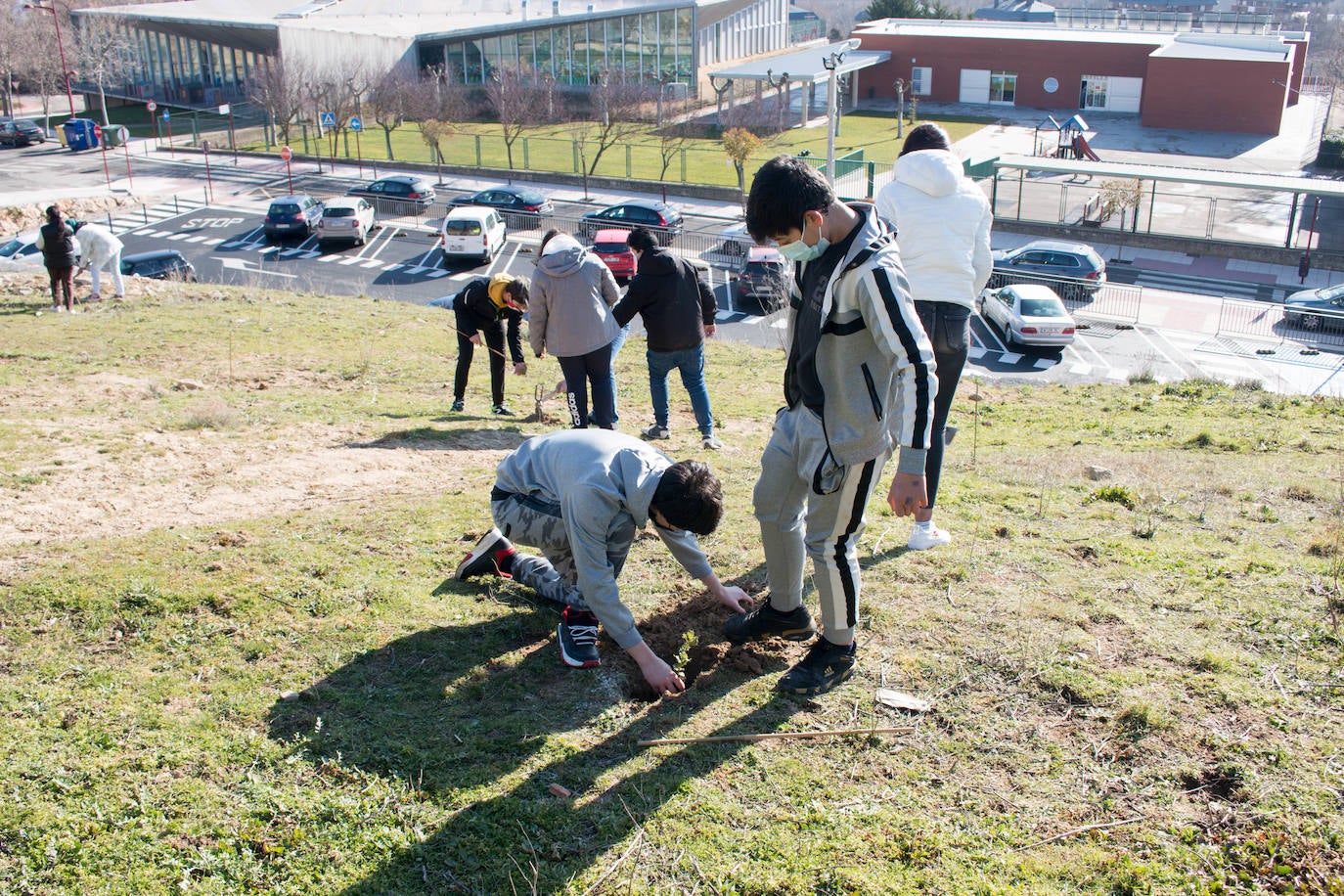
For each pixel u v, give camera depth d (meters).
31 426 7.50
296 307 16.77
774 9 74.56
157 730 3.28
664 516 3.43
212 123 60.38
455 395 9.20
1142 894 2.55
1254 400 11.24
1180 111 54.47
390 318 16.42
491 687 3.56
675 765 3.13
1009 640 3.75
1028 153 48.25
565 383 7.05
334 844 2.80
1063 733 3.21
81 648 3.78
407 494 5.78
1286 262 33.28
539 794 2.99
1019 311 23.92
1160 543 4.75
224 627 3.91
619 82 54.31
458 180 45.94
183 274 25.34
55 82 65.62
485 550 4.29
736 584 4.34
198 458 6.73
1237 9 105.06
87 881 2.63
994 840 2.77
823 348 3.17
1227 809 2.83
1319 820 2.75
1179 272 32.34
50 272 14.39
